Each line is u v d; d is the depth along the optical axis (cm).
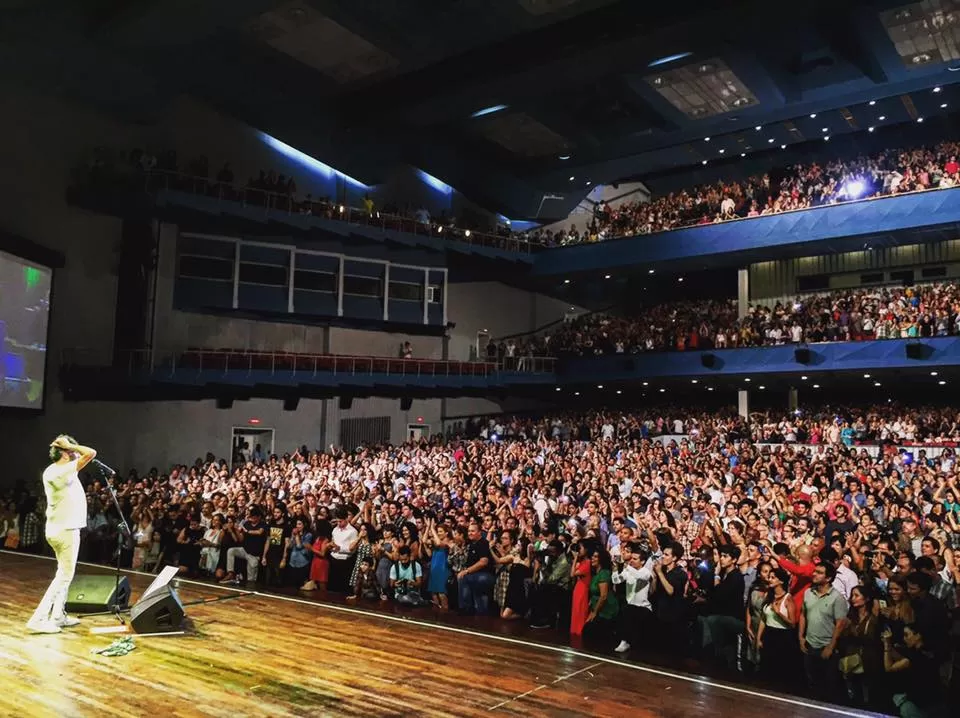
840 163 2655
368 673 561
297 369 2212
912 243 2266
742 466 1497
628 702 522
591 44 1911
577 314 3294
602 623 851
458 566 991
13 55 1703
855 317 2162
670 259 2519
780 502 1119
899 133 2684
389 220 2495
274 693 505
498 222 3152
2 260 1520
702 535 917
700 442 2111
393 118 2339
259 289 2377
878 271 2533
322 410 2502
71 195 1888
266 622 712
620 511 1044
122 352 1986
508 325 3086
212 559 1177
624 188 3331
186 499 1294
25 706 464
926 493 1170
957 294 2161
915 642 650
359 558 1054
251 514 1168
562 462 1694
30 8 1619
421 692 522
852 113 2450
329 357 2306
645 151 2736
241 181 2303
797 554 765
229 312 2320
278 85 2209
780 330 2275
